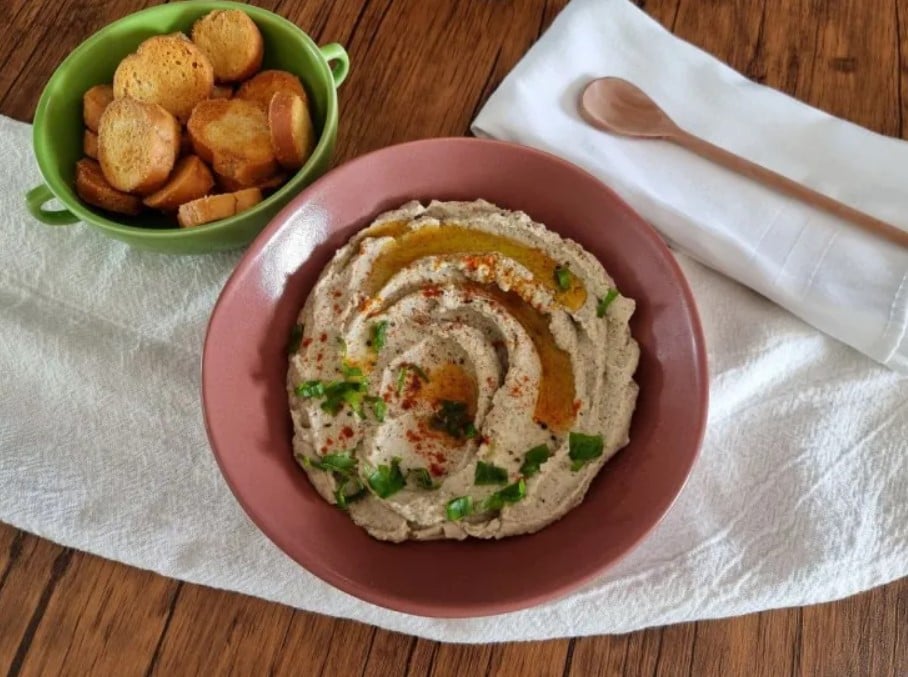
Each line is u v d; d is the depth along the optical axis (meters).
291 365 0.32
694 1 0.41
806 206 0.35
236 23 0.34
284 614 0.33
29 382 0.35
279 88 0.35
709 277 0.36
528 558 0.29
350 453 0.31
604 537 0.29
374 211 0.34
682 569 0.32
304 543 0.29
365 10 0.41
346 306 0.32
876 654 0.32
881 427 0.34
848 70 0.39
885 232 0.34
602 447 0.30
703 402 0.29
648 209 0.36
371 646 0.32
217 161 0.33
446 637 0.32
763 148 0.37
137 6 0.41
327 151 0.33
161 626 0.33
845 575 0.32
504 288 0.32
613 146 0.37
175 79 0.34
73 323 0.36
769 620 0.33
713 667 0.32
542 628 0.32
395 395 0.32
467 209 0.33
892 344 0.34
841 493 0.33
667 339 0.31
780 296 0.35
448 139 0.32
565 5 0.41
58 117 0.34
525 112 0.37
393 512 0.30
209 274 0.37
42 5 0.41
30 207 0.33
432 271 0.32
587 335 0.31
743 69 0.39
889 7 0.40
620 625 0.32
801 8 0.40
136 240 0.32
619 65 0.38
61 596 0.33
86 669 0.32
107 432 0.35
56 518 0.33
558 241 0.32
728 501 0.33
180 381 0.35
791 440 0.34
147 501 0.34
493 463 0.30
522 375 0.31
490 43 0.40
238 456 0.30
